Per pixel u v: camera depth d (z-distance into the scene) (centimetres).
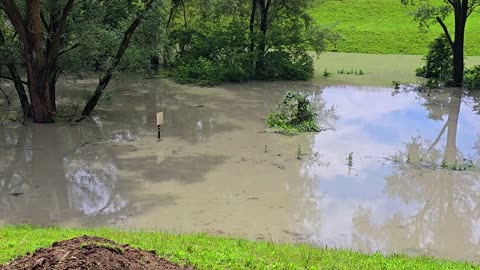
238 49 3234
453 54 2942
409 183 1444
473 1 2964
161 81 3041
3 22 2053
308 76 3177
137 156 1638
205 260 753
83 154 1653
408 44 4184
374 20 4616
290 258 827
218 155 1655
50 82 2023
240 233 1110
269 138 1861
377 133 1967
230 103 2470
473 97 2667
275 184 1412
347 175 1495
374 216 1227
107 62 2008
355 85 2977
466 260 1002
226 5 3159
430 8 2914
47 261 625
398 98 2627
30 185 1395
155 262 688
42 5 1880
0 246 777
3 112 2172
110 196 1316
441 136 1944
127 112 2253
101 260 624
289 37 3209
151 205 1259
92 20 1930
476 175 1512
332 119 2175
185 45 3353
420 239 1112
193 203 1273
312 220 1194
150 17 2038
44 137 1831
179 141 1811
